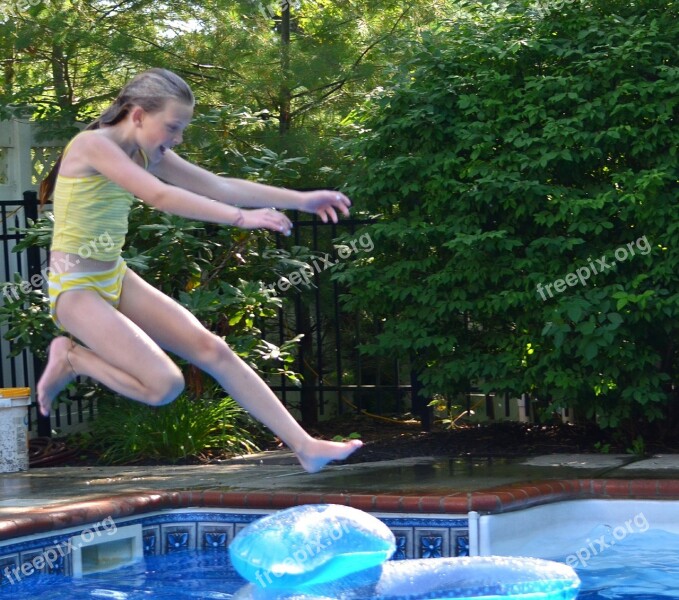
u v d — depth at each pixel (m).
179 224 9.15
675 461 7.31
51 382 3.76
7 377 10.44
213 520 6.12
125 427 8.95
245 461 8.46
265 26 11.76
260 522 4.75
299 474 7.24
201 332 3.86
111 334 3.66
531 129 8.38
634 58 8.00
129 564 5.77
